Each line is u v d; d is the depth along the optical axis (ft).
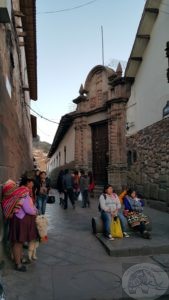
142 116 26.58
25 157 28.78
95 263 10.71
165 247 11.98
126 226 14.03
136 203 14.67
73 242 13.61
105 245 12.46
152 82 24.58
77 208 25.34
